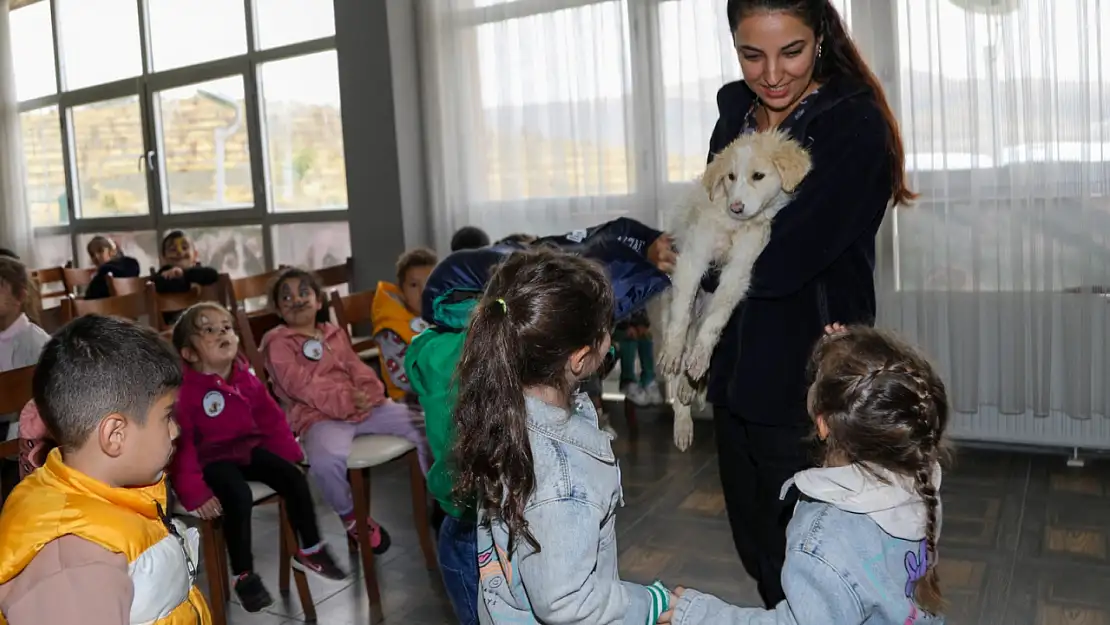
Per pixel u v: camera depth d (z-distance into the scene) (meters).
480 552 1.20
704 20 3.66
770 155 1.40
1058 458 3.29
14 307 2.58
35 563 1.04
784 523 1.45
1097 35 3.00
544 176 4.11
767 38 1.34
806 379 1.39
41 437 1.77
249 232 5.27
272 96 5.02
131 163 5.79
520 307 1.07
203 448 2.32
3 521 1.08
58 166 6.19
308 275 2.82
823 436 1.17
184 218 5.52
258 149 5.10
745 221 1.45
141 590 1.10
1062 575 2.40
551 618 1.02
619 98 3.90
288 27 4.89
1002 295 3.27
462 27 4.25
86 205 6.10
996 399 3.36
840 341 1.18
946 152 3.26
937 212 3.30
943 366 3.37
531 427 1.08
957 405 3.37
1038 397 3.24
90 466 1.12
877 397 1.09
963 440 3.47
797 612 1.08
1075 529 2.69
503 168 4.20
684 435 1.63
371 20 4.39
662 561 2.62
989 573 2.44
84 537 1.06
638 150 3.86
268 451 2.45
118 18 5.64
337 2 4.50
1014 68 3.13
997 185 3.21
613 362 1.44
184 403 2.26
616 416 4.11
